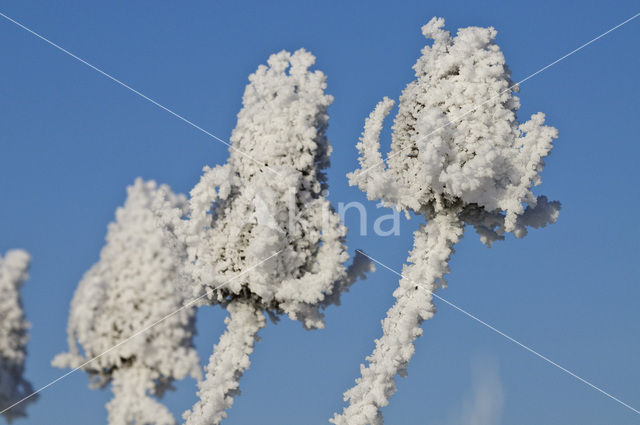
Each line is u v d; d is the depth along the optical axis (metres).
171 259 5.83
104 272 5.56
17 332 5.12
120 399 5.50
